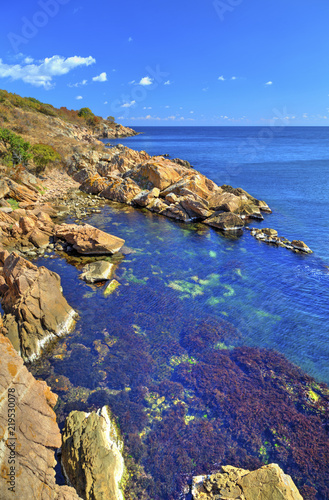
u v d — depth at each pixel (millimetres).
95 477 10891
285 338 20266
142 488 11672
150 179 56156
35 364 17469
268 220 45094
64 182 60906
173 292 25328
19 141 55375
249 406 15219
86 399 15336
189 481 11992
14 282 20219
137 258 31609
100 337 19828
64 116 139625
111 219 44250
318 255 33219
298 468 12516
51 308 19781
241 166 90938
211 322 21625
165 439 13547
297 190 62656
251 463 12695
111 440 13109
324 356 18797
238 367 17766
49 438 10984
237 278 27969
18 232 33125
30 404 10914
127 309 22844
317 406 15328
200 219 46156
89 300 23828
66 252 32531
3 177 45906
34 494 8953
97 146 91312
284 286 26688
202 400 15531
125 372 17109
